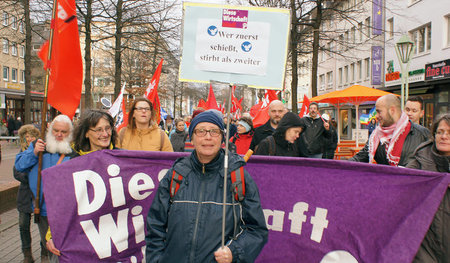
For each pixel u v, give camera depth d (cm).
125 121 722
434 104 2083
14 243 555
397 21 2517
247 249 228
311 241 310
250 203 237
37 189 367
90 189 325
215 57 267
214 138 233
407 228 282
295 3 1672
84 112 345
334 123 1505
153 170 342
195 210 230
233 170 237
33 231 629
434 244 281
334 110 3853
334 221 306
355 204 302
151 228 241
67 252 309
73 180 319
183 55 269
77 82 397
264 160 321
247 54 266
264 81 265
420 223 279
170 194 241
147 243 243
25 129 561
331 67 3991
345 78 3616
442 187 277
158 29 1655
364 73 3170
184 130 953
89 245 316
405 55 847
